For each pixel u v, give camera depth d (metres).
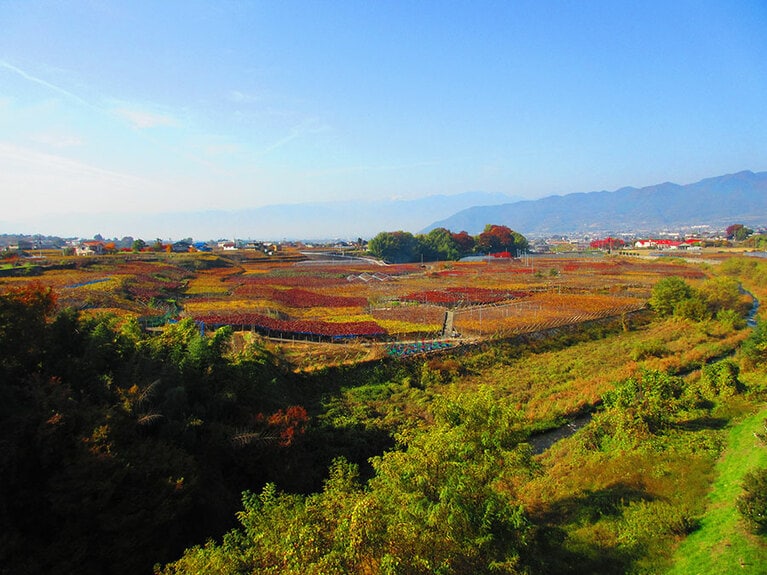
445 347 50.41
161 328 47.72
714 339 55.84
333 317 66.75
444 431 18.02
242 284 97.75
